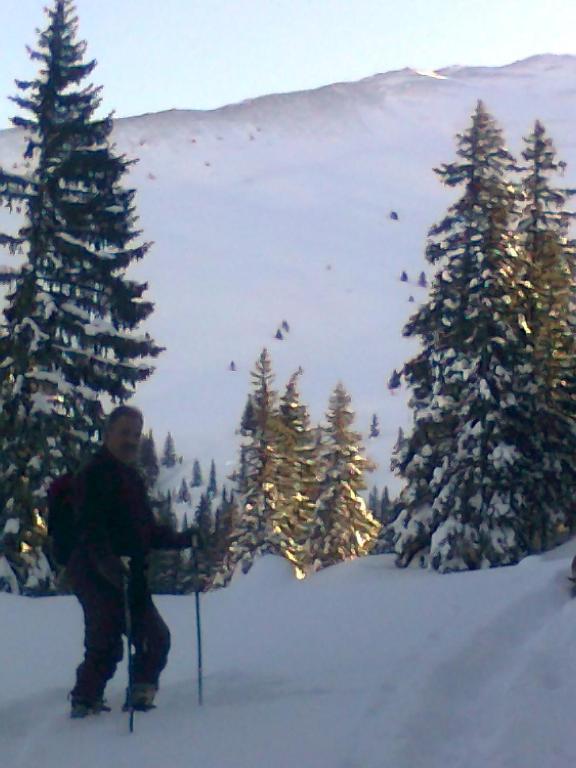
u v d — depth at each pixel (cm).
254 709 610
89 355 2414
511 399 2592
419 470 2753
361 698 617
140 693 614
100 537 585
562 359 2795
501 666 646
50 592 2300
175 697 657
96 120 2528
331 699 625
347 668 733
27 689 712
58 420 2316
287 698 638
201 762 510
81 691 609
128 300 2508
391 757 492
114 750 538
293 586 1394
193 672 757
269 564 1493
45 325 2369
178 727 575
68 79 2522
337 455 4372
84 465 609
